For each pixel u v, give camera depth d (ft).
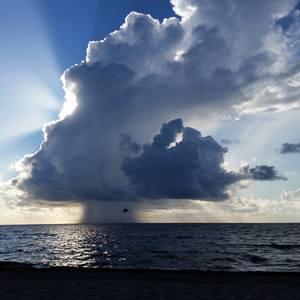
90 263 111.55
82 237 304.09
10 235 373.40
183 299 43.32
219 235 326.44
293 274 67.46
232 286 52.34
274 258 125.49
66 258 128.67
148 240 247.91
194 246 186.39
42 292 46.73
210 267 99.91
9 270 72.69
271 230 464.24
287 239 254.88
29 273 67.41
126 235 337.31
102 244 206.59
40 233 419.95
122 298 43.29
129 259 122.83
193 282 56.44
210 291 48.26
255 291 48.47
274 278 61.62
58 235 352.49
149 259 122.01
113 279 59.47
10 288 49.80
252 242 219.00
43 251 163.02
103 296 44.34
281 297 44.55
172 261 116.26
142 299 42.98
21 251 164.76
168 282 55.83
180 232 411.13
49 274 65.67
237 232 396.37
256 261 116.06
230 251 155.53
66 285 52.31
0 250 173.17
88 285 52.34
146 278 60.95
